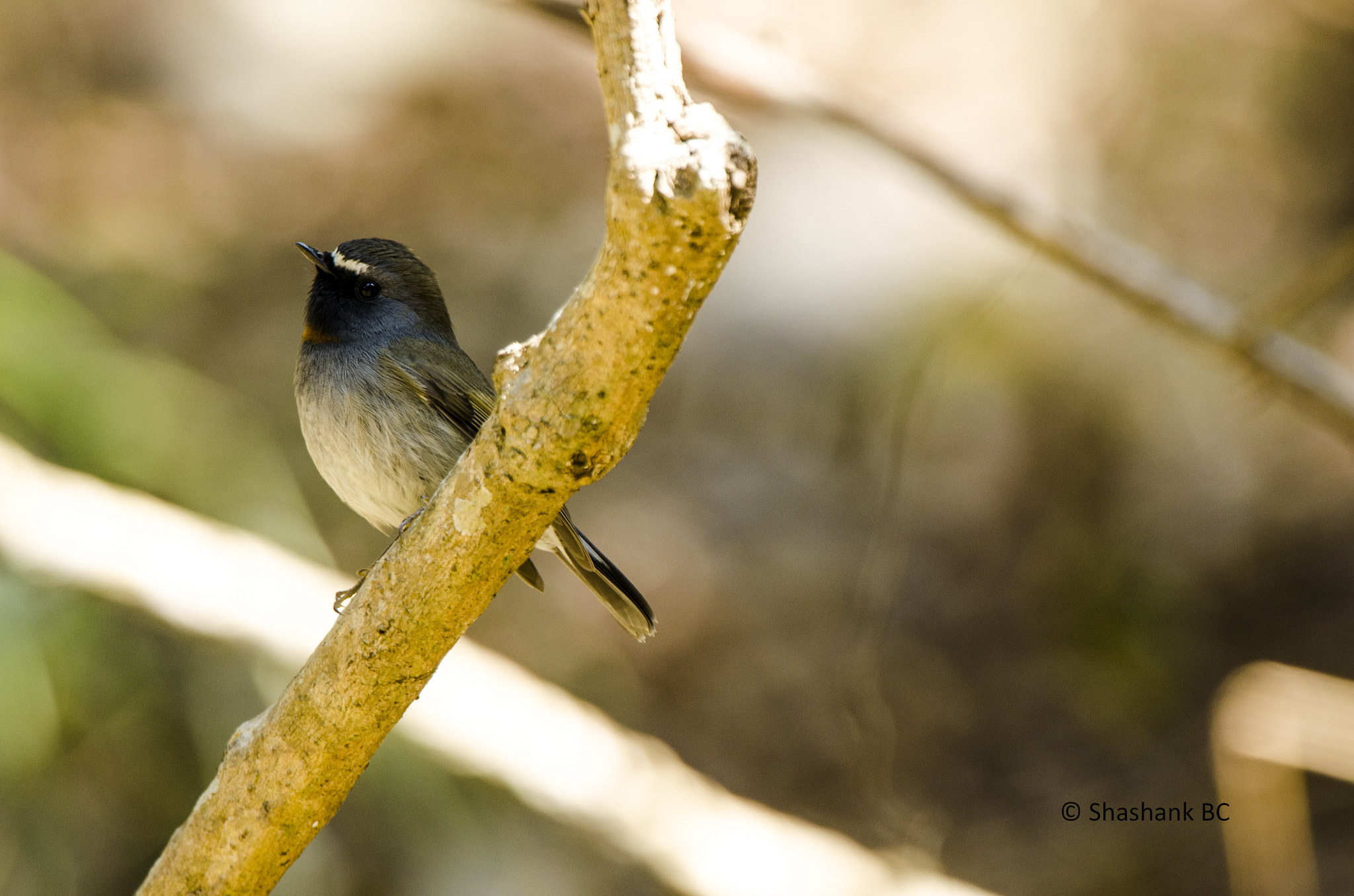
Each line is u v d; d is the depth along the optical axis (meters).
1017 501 13.64
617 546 12.77
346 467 6.76
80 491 7.72
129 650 8.82
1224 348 8.00
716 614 12.38
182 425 9.29
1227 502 13.95
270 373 12.64
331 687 3.85
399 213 14.55
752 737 11.59
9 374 8.75
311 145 15.05
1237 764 7.36
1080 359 14.21
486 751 7.59
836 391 13.84
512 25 15.99
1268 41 15.80
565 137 15.48
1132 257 8.05
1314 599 13.28
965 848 11.05
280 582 7.91
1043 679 12.46
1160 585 13.32
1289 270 14.59
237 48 15.54
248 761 4.03
